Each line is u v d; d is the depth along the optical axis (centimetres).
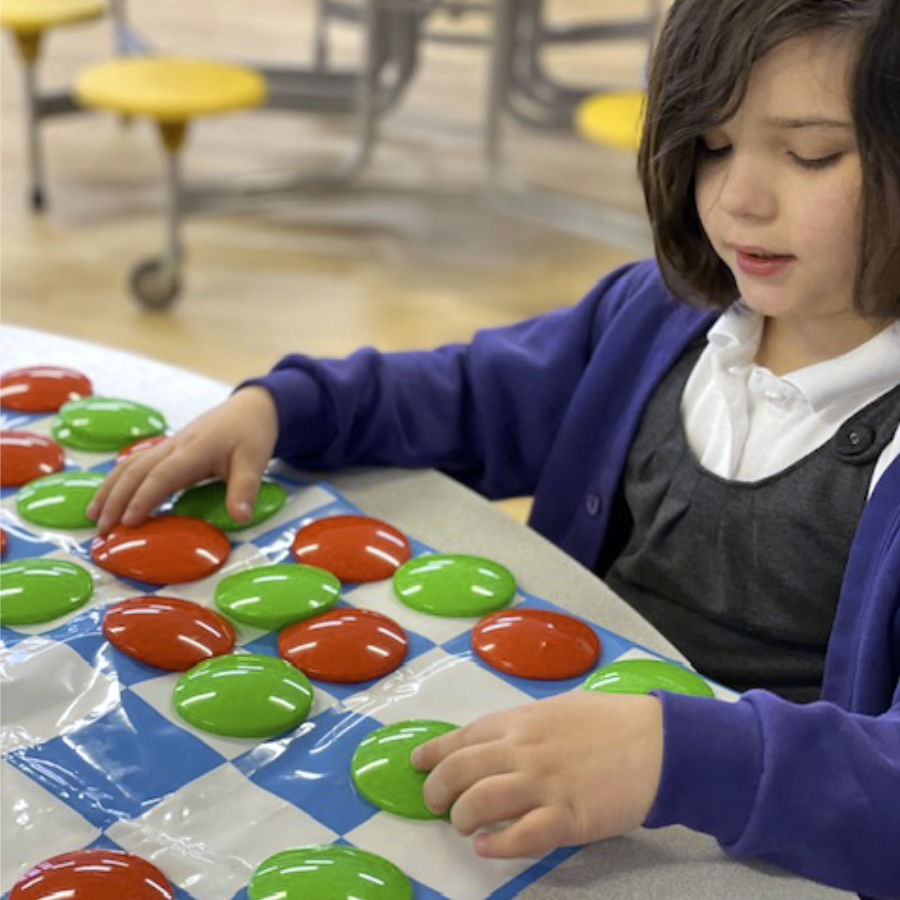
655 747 84
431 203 409
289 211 396
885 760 87
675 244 118
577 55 534
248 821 83
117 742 88
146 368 135
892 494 107
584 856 84
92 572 104
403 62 409
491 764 83
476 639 99
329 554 108
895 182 97
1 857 80
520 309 349
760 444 120
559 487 136
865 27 94
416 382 132
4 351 137
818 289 104
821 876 85
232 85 343
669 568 125
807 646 120
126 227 377
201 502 114
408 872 81
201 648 96
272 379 122
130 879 77
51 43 505
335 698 94
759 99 98
